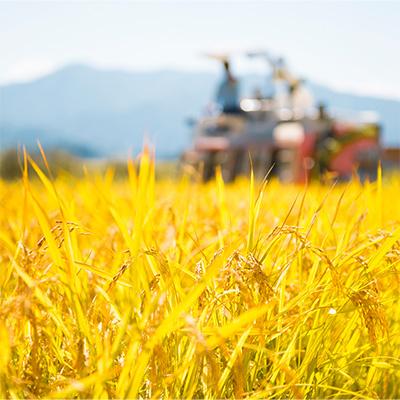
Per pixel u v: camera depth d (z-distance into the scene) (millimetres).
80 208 3699
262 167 21234
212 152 22656
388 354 2488
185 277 2533
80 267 2146
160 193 4918
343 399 2305
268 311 2168
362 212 3064
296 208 3969
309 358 2191
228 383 2035
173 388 1920
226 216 2896
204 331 1848
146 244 2219
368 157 20484
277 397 2117
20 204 3945
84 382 1505
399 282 2480
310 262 2766
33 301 1809
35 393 1759
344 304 2291
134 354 1641
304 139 20375
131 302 1810
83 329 1886
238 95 24422
